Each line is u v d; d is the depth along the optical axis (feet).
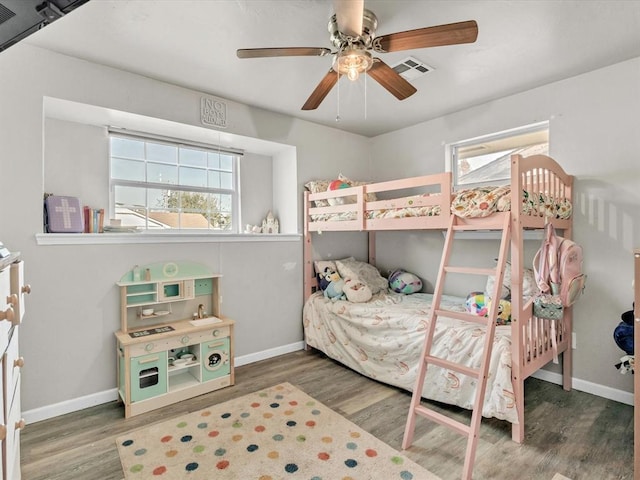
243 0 5.79
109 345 8.34
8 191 7.01
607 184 8.28
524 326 7.02
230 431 6.96
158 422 7.35
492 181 10.87
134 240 8.66
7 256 3.56
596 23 6.44
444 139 11.59
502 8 6.01
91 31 6.70
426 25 6.51
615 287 8.20
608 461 6.00
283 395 8.58
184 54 7.58
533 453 6.24
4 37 3.21
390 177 13.38
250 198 12.27
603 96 8.29
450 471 5.77
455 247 11.45
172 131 9.86
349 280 10.99
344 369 10.28
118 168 9.64
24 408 7.24
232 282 10.50
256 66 8.13
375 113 11.33
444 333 7.84
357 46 5.70
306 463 5.96
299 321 12.07
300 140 11.86
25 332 7.25
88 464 6.00
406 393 8.69
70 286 7.80
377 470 5.78
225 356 9.16
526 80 8.93
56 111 8.18
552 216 7.88
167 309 9.37
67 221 7.86
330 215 11.07
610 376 8.28
